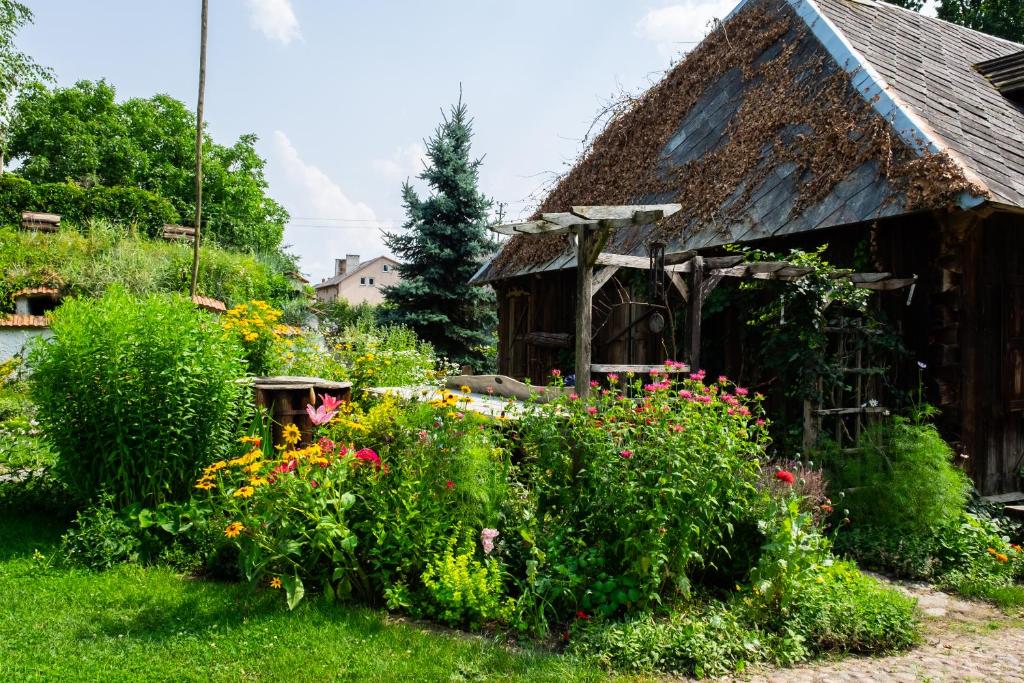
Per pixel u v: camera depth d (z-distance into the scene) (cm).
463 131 1952
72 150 3312
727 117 1002
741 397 508
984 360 693
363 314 3309
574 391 624
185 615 403
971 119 809
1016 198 638
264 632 382
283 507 434
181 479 534
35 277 1628
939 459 591
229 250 2855
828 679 354
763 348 721
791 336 679
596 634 383
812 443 654
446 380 904
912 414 665
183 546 505
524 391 797
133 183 3472
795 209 753
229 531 415
